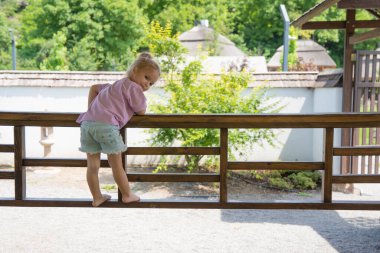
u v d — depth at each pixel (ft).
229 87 29.25
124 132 11.13
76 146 34.99
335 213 22.53
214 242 17.56
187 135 28.09
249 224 20.27
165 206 11.33
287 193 27.45
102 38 90.58
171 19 106.42
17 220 20.47
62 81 34.55
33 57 94.99
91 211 22.21
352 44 26.71
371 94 26.63
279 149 34.76
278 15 127.24
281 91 34.27
